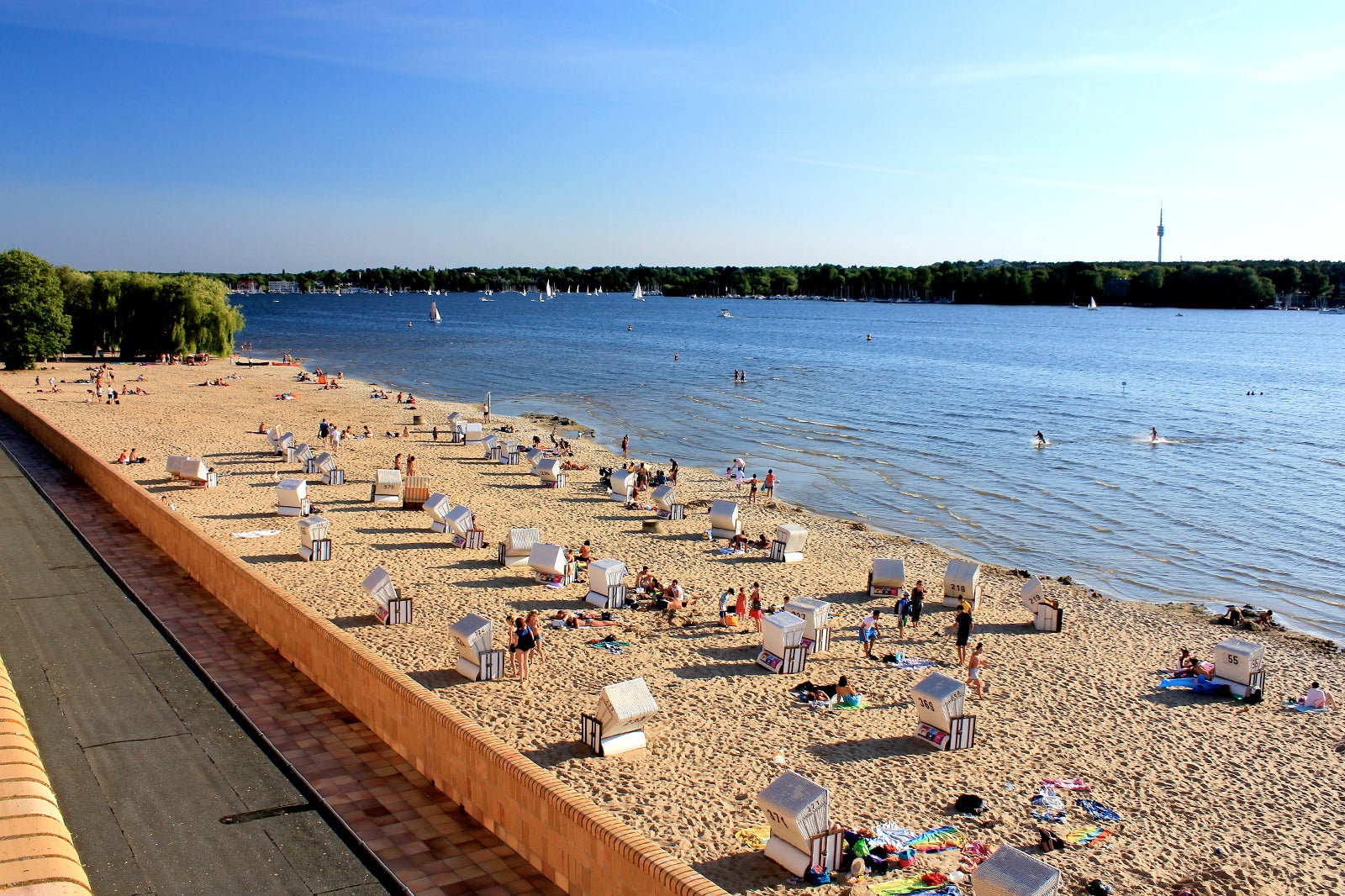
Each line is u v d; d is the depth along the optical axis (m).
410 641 22.36
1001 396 84.00
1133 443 60.22
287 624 18.38
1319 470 52.06
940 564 32.50
